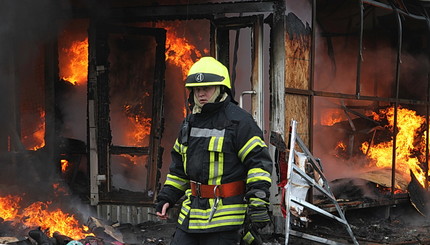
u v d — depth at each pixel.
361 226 6.46
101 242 4.71
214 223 2.82
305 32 5.95
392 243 5.52
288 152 4.85
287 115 5.59
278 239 5.46
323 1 7.61
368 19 8.10
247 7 5.65
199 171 2.86
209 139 2.83
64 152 6.44
